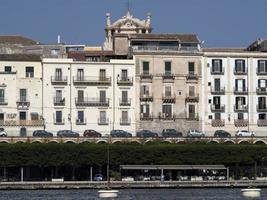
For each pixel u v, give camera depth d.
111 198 176.38
